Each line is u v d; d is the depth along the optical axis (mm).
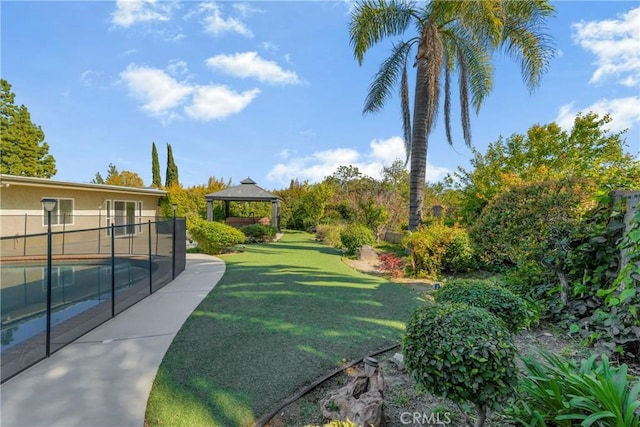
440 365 2004
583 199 4230
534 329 4070
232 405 2637
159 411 2547
